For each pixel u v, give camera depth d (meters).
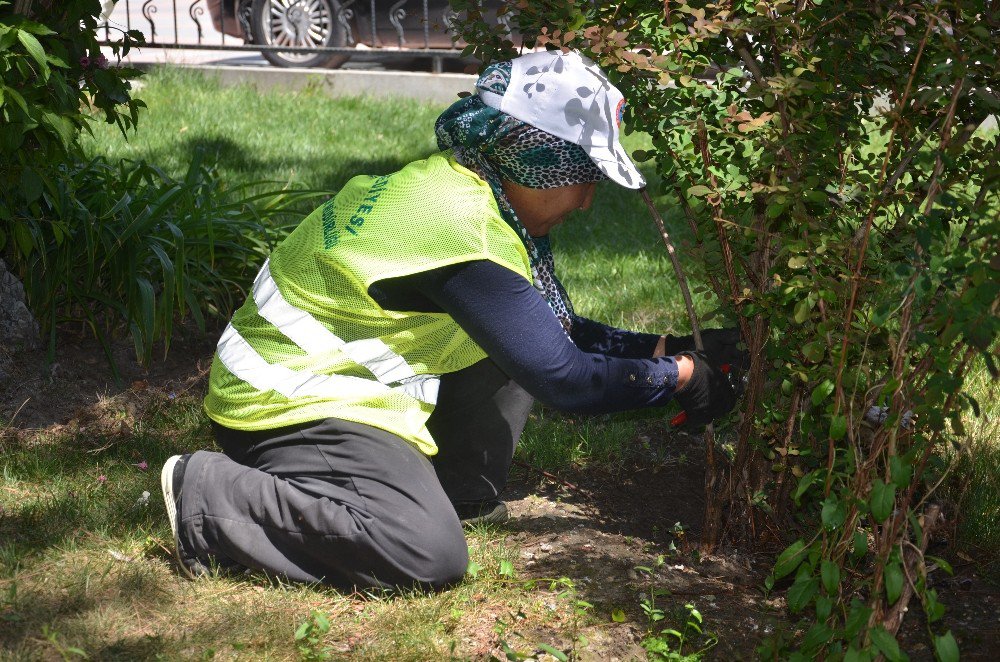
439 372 2.59
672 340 2.82
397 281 2.38
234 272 4.36
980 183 2.13
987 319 1.78
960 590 2.63
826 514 2.03
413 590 2.52
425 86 8.63
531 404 2.88
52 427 3.40
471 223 2.32
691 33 2.24
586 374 2.42
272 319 2.53
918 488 2.73
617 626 2.47
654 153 2.44
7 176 3.51
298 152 6.83
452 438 2.81
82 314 4.02
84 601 2.45
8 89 3.19
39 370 3.65
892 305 1.96
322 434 2.51
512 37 7.61
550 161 2.34
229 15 9.66
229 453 2.67
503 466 2.88
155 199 4.20
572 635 2.42
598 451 3.41
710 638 2.43
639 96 2.41
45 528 2.77
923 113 2.22
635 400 2.49
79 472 3.12
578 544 2.86
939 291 2.15
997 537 2.80
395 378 2.54
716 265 2.49
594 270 4.98
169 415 3.53
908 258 2.13
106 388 3.67
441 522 2.52
